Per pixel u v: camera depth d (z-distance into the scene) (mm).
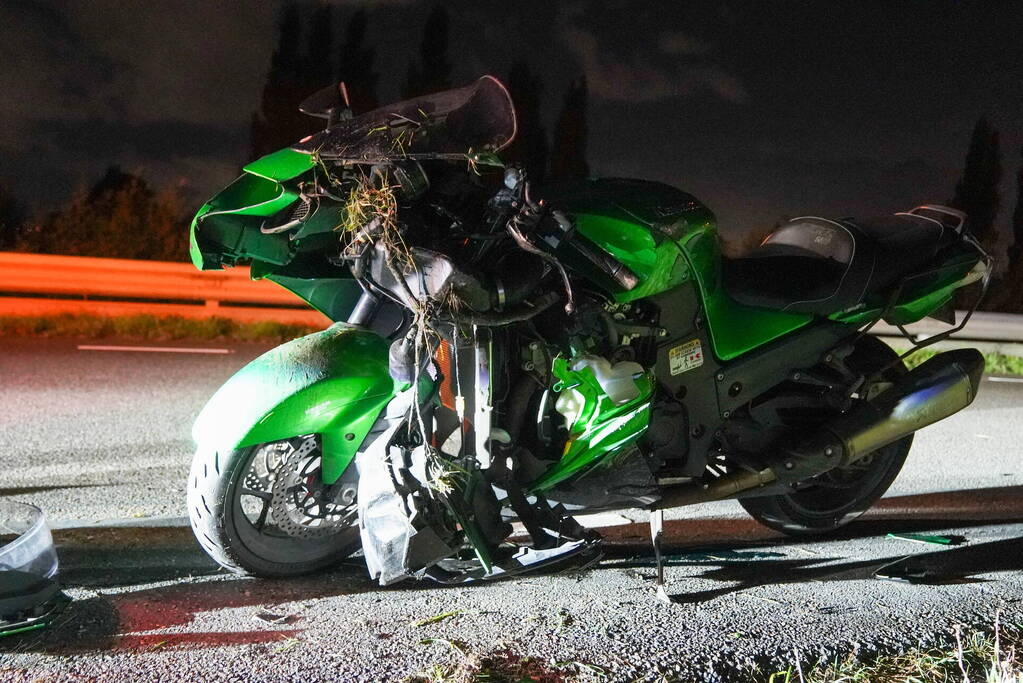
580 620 3754
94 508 5180
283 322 13695
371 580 4156
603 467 3990
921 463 6754
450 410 3959
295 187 3488
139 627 3619
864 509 4973
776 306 4406
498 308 3623
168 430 7230
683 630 3682
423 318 3529
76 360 10266
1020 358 13102
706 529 5059
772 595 4098
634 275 3768
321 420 3926
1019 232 31141
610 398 3773
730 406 4348
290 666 3291
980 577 4391
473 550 4199
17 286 12680
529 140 34000
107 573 4195
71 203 18266
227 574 4203
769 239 4832
